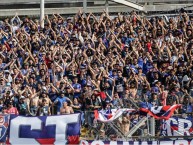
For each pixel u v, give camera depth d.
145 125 53.81
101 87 65.94
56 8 101.25
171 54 72.00
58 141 49.78
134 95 61.66
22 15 101.25
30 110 61.22
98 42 75.00
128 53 71.50
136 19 79.62
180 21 78.31
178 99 61.09
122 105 59.44
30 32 79.56
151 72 68.00
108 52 72.94
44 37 77.44
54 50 73.00
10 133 50.34
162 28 77.06
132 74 66.25
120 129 53.91
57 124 49.91
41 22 82.25
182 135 53.28
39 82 65.94
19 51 74.69
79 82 67.62
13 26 81.44
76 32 77.44
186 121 53.41
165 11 94.38
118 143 51.88
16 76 68.69
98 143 51.91
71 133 49.69
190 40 74.81
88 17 79.81
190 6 91.12
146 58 71.00
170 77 66.44
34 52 75.62
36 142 49.97
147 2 99.00
